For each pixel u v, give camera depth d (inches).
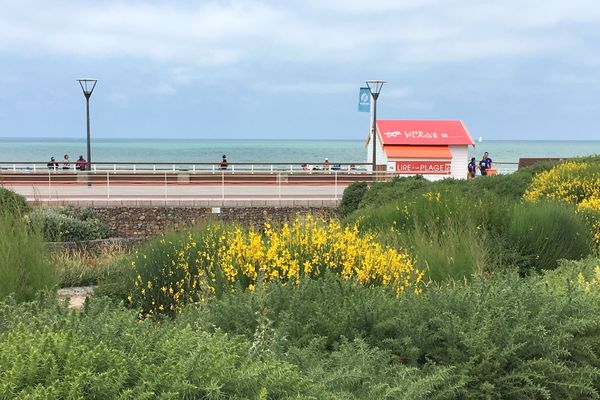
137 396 94.7
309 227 266.2
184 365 102.3
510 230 354.9
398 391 130.8
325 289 195.6
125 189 1094.4
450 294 180.5
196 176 1215.6
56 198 902.4
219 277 233.1
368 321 172.4
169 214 860.0
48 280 255.3
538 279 228.8
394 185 706.2
